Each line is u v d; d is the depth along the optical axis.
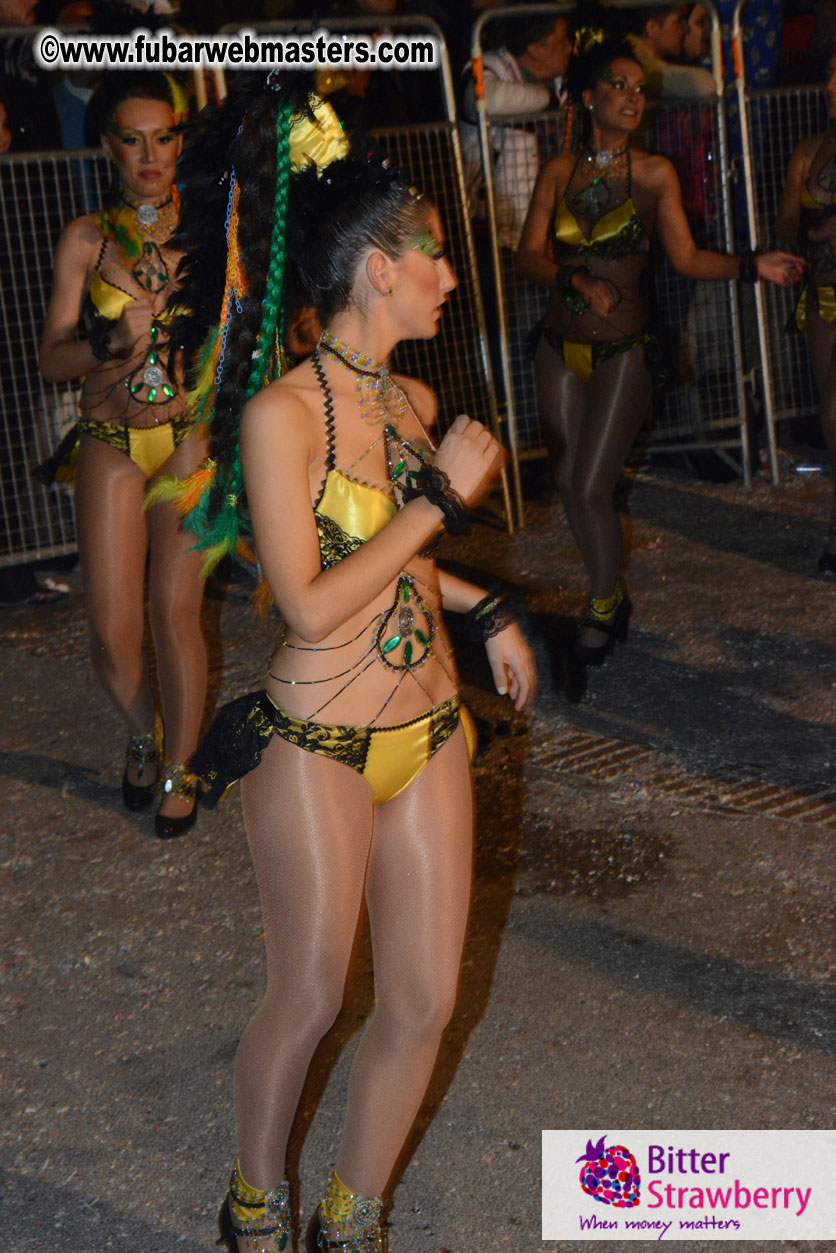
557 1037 3.13
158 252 3.78
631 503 6.86
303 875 2.21
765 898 3.63
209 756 2.27
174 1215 2.67
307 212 2.19
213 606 5.82
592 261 4.76
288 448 2.09
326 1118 2.92
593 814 4.10
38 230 6.05
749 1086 2.96
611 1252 2.55
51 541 6.07
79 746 4.71
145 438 3.79
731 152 6.96
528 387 7.04
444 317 6.70
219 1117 2.93
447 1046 3.11
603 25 4.70
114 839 4.09
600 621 5.02
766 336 6.91
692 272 4.84
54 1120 2.94
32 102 6.05
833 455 5.71
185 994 3.36
